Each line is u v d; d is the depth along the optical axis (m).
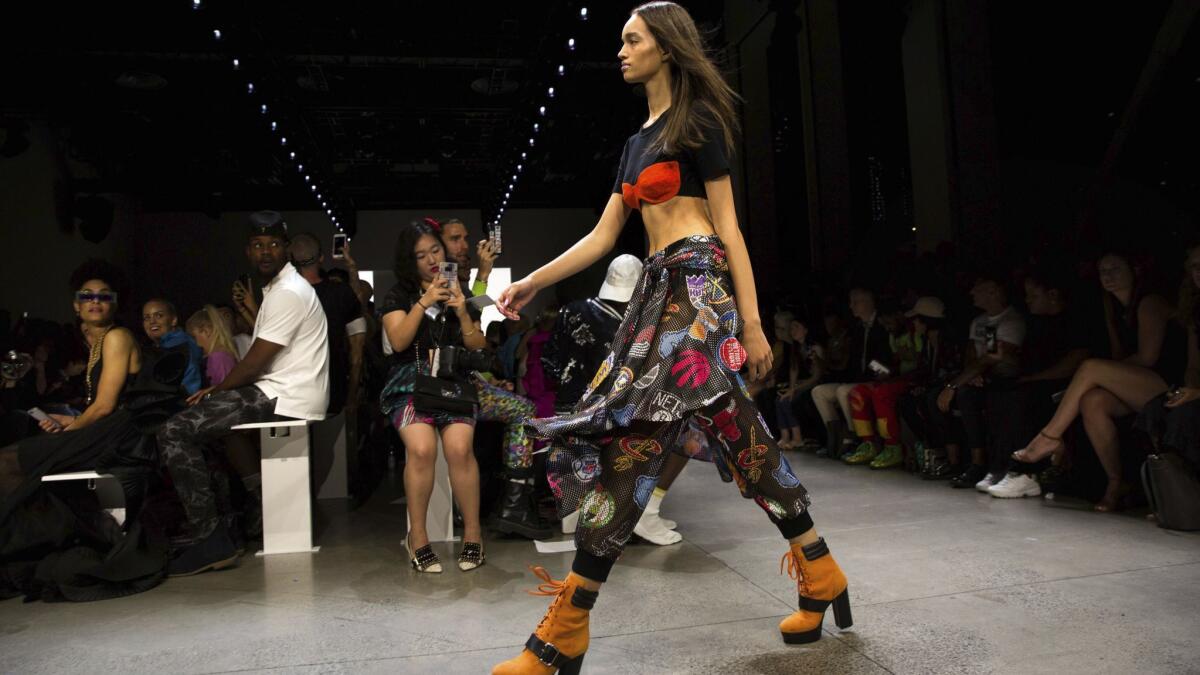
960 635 1.90
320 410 3.24
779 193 10.74
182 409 3.06
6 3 9.06
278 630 2.18
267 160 14.62
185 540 3.02
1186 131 5.72
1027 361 4.06
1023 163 7.13
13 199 11.67
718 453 1.92
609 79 12.17
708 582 2.51
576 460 1.70
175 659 1.97
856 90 9.20
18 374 3.80
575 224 18.27
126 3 9.24
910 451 4.78
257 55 9.77
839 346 5.87
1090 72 6.46
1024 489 3.73
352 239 18.12
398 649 1.99
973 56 7.55
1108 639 1.83
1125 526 3.00
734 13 11.35
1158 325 3.27
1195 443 2.84
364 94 12.81
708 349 1.68
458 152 16.23
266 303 3.13
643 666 1.79
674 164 1.75
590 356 3.25
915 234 8.32
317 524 3.81
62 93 11.02
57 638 2.18
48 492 2.71
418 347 2.98
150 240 16.77
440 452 3.40
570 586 1.64
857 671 1.71
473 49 11.24
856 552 2.77
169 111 12.31
